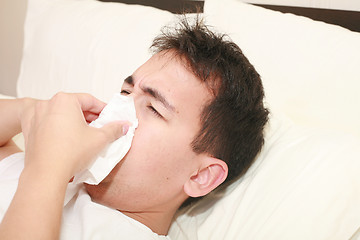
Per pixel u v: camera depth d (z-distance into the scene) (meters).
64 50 1.41
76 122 0.74
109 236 0.85
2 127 0.97
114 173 0.87
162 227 0.99
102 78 1.32
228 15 1.24
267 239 0.85
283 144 0.96
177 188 0.93
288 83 1.10
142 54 1.28
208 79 0.88
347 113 1.03
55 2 1.52
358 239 0.85
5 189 0.87
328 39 1.10
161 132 0.86
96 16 1.41
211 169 0.93
